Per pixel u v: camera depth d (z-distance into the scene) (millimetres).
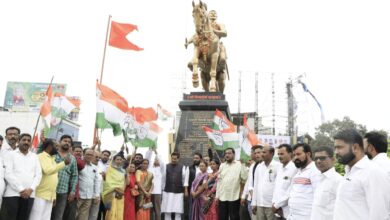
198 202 9797
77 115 34969
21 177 6773
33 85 44469
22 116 37312
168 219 10734
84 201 8438
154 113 11758
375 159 4715
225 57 15078
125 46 11344
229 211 9156
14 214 6668
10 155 6875
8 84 44625
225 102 13188
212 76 14117
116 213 9180
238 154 11977
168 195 10578
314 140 35844
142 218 9836
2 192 6648
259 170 7805
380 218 3639
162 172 11203
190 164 12547
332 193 4773
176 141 12953
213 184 9703
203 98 13430
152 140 11500
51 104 8977
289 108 37312
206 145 12711
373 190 3715
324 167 4898
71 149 8125
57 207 7758
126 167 10430
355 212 3859
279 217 6520
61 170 7832
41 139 8781
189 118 13164
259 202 7570
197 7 13805
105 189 9195
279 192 6488
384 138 4844
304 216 5512
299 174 5766
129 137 11352
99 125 9648
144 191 9789
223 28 14758
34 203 7133
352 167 4031
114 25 11367
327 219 4766
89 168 8656
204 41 14125
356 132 4109
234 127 11914
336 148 4129
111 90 9914
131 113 11484
